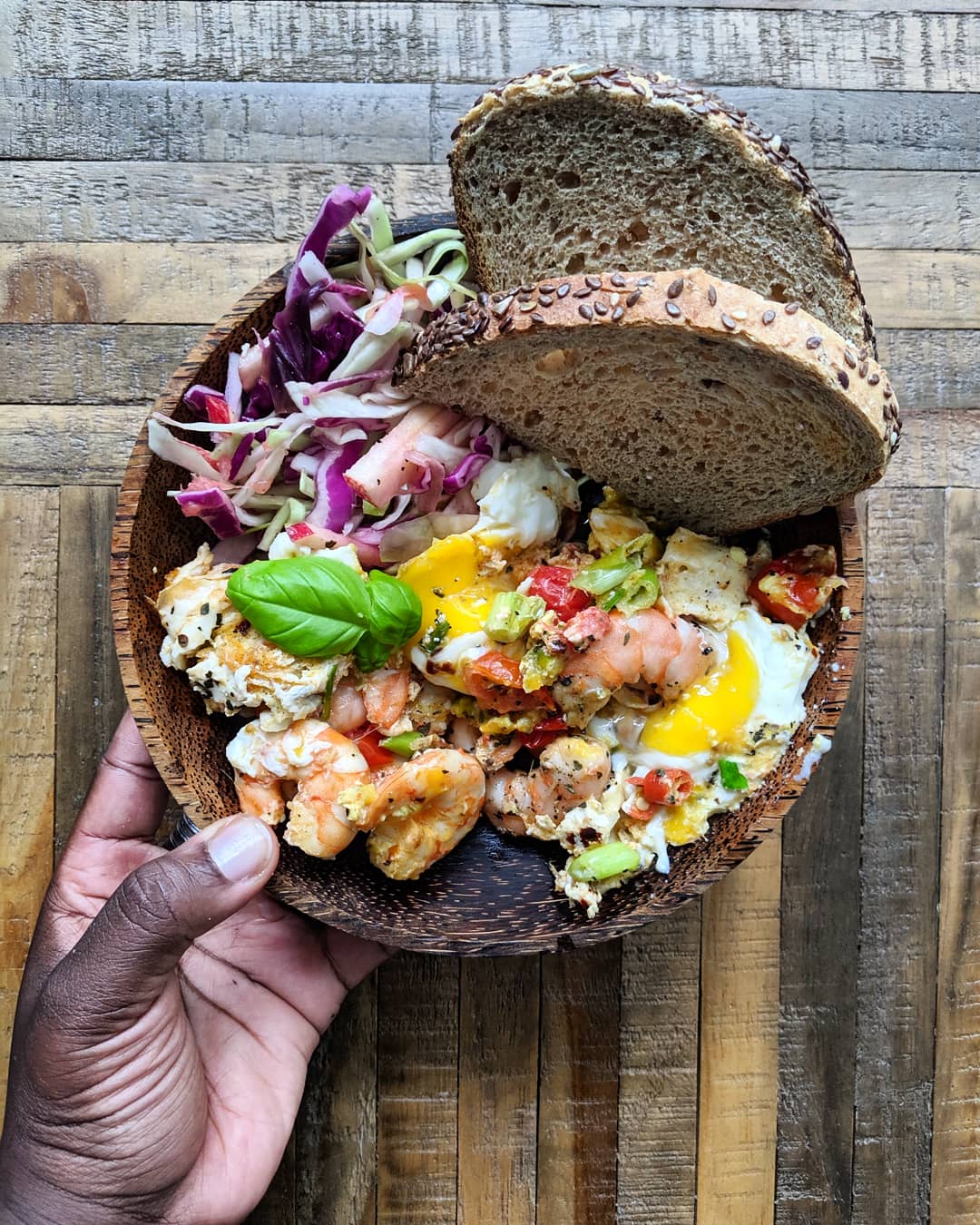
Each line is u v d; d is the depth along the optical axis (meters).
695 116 0.24
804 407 0.25
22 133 0.35
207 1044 0.31
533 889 0.30
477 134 0.26
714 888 0.35
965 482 0.36
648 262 0.28
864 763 0.36
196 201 0.35
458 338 0.25
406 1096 0.35
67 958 0.26
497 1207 0.35
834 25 0.36
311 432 0.29
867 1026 0.35
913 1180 0.35
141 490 0.27
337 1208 0.35
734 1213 0.35
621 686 0.28
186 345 0.35
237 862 0.25
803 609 0.28
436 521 0.29
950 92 0.36
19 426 0.34
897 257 0.36
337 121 0.35
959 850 0.36
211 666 0.27
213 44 0.35
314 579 0.26
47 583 0.35
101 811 0.32
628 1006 0.35
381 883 0.29
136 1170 0.28
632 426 0.27
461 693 0.29
